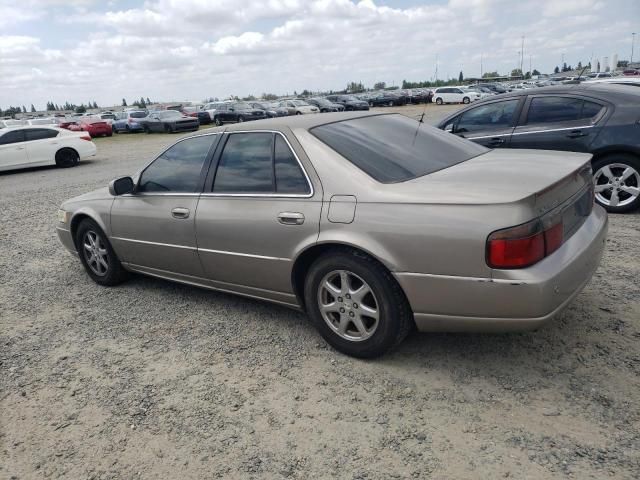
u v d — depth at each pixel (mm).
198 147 4098
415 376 3109
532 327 2713
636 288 3992
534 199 2652
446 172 3264
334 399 2961
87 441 2797
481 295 2721
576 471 2275
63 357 3748
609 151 5973
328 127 3598
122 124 36281
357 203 3082
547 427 2568
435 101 47062
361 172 3193
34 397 3258
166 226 4184
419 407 2820
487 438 2533
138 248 4559
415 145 3672
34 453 2744
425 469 2375
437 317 2930
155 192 4340
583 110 6180
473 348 3352
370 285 3096
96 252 5074
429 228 2799
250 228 3580
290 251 3396
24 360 3746
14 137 16062
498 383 2963
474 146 4047
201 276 4156
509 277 2627
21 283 5473
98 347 3855
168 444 2709
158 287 5000
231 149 3852
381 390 3004
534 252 2646
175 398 3109
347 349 3348
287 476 2414
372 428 2689
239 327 3977
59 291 5141
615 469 2268
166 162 4324
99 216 4828
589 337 3334
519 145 6523
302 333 3795
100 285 5207
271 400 3006
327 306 3369
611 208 6102
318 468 2447
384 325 3113
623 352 3133
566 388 2854
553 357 3156
